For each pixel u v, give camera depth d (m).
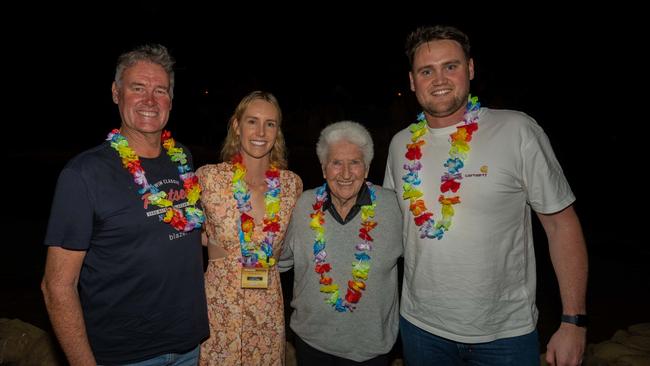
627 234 8.79
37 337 3.58
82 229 1.96
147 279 2.12
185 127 22.66
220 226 2.55
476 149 2.27
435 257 2.30
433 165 2.40
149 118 2.17
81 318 1.99
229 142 2.77
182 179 2.35
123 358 2.13
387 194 2.67
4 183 13.15
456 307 2.27
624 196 11.98
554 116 18.75
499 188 2.22
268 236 2.60
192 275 2.29
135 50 2.24
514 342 2.24
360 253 2.49
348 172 2.48
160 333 2.18
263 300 2.56
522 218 2.29
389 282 2.57
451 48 2.30
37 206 10.53
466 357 2.33
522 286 2.29
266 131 2.62
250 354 2.53
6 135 21.45
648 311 5.29
